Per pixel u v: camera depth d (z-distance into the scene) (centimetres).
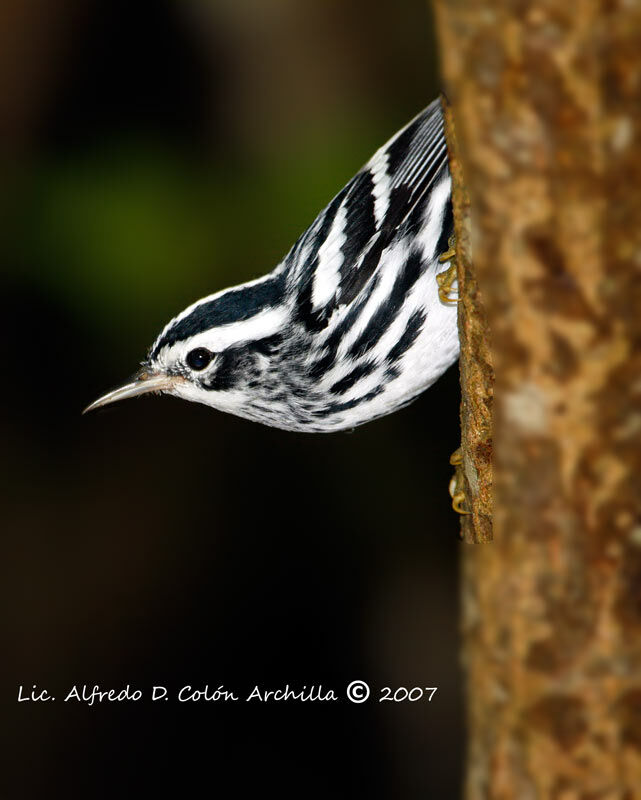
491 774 185
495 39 161
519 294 171
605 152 159
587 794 185
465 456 187
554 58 157
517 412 177
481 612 185
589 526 176
